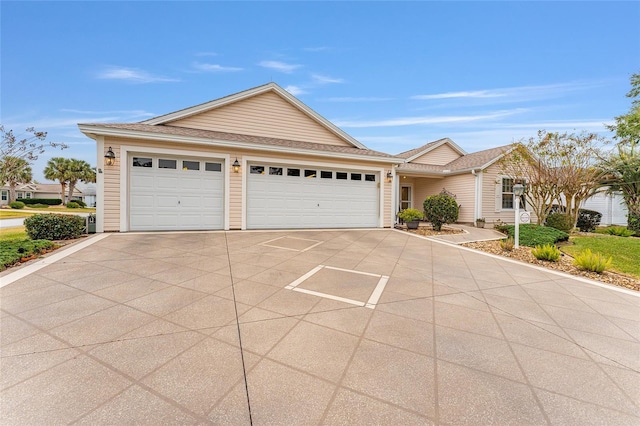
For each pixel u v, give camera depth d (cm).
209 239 756
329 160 1055
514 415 174
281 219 1005
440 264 577
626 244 793
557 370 224
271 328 279
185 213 894
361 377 206
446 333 281
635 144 1213
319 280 441
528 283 466
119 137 808
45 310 308
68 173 3769
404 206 1689
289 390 190
